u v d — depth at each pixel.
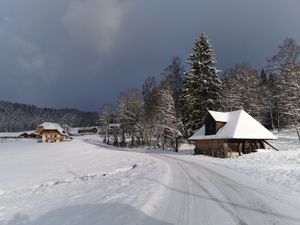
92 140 110.06
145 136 66.38
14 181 20.73
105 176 19.42
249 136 30.73
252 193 10.34
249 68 57.34
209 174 16.00
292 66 39.84
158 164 23.20
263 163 19.88
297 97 38.59
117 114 83.06
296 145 36.62
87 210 9.09
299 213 7.56
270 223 6.78
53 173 24.31
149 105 65.94
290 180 12.42
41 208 10.99
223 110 52.06
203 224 6.82
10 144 89.06
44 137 104.38
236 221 6.99
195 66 48.16
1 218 10.27
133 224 6.97
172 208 8.34
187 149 48.22
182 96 49.41
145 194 10.46
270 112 59.09
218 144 32.88
